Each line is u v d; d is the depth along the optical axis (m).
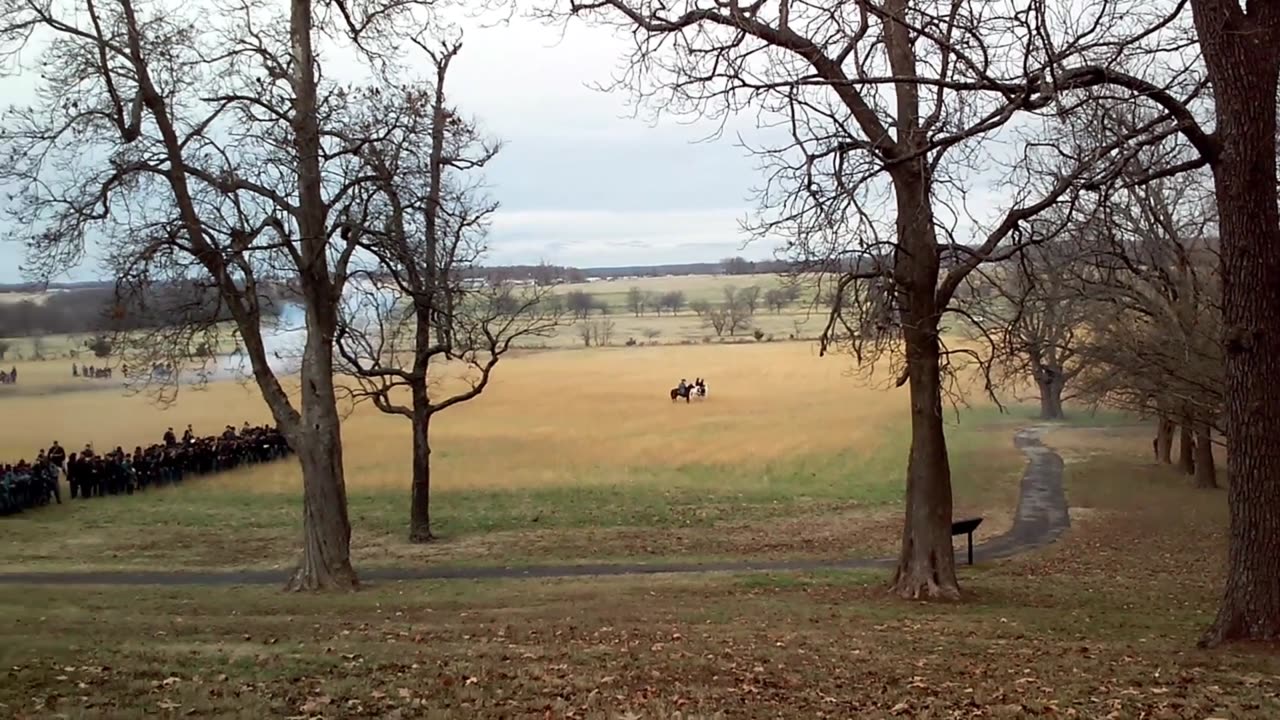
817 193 13.05
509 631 13.59
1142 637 13.20
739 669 10.64
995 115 11.23
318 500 20.94
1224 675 9.85
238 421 62.25
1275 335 11.20
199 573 25.03
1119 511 32.41
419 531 29.25
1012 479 40.31
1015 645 12.40
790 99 12.45
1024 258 15.87
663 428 56.78
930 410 17.73
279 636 13.10
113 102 18.95
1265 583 11.34
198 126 19.77
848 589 19.33
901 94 15.33
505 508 34.59
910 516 18.11
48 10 18.64
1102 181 12.23
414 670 10.27
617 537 29.33
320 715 8.38
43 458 37.91
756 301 139.88
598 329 153.88
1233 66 11.06
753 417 61.91
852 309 15.21
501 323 48.41
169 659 10.77
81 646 11.62
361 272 22.86
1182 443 40.75
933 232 16.50
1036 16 11.16
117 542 29.97
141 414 65.38
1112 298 21.23
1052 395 67.19
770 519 32.31
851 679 10.20
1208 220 21.94
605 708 8.72
